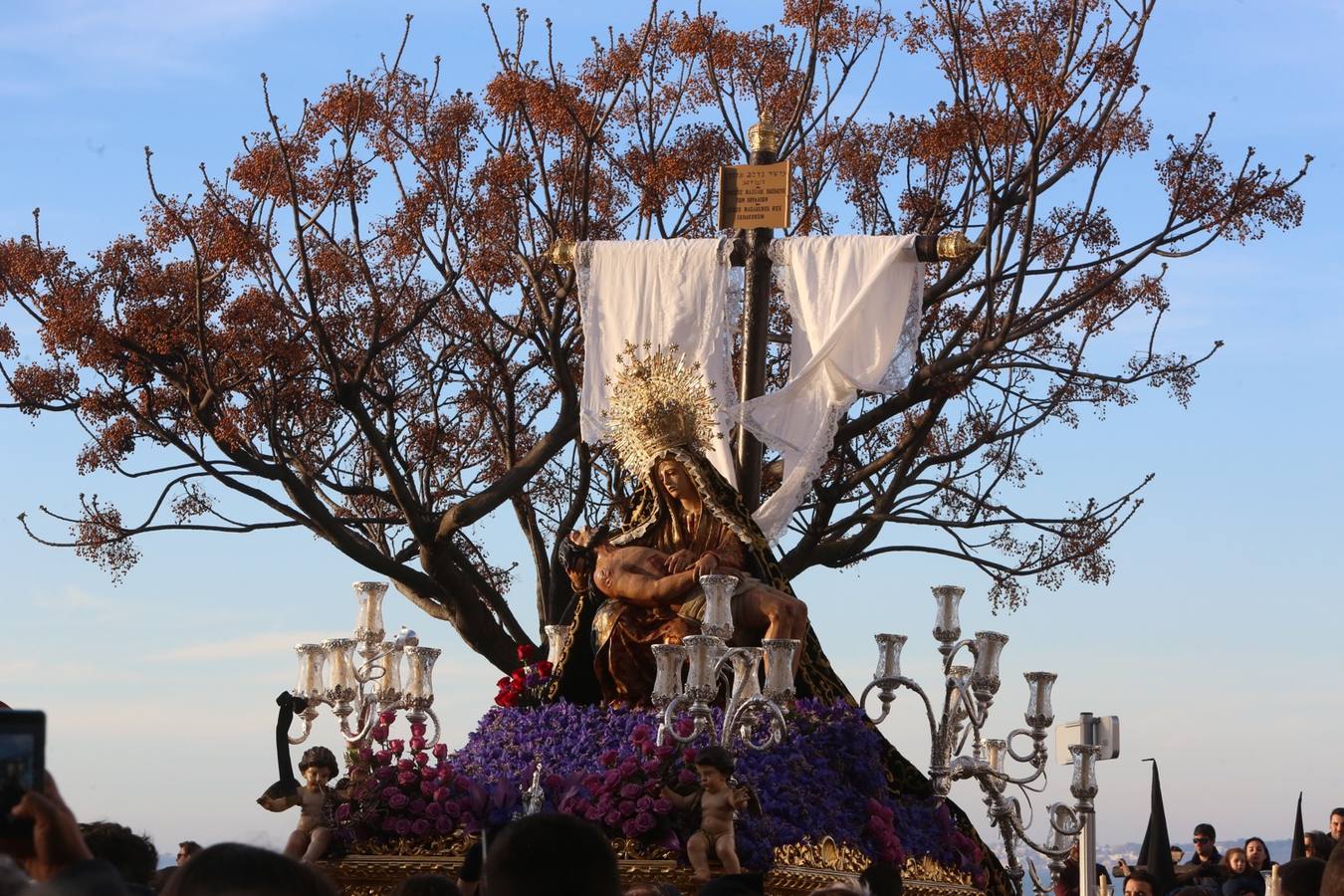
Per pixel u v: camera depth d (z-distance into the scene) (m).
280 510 23.77
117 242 24.27
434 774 13.12
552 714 14.66
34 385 24.30
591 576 15.56
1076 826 15.40
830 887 7.21
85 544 24.50
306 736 13.91
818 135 26.53
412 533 23.73
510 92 23.97
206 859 4.45
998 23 22.64
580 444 24.69
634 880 12.39
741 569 15.22
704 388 15.69
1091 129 23.14
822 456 17.56
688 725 12.93
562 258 18.72
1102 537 25.27
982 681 14.22
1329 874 5.50
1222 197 22.94
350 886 12.86
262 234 24.28
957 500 26.27
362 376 22.95
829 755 13.88
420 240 24.83
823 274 18.05
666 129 25.94
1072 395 25.83
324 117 24.12
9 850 4.50
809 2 25.80
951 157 24.58
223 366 24.25
